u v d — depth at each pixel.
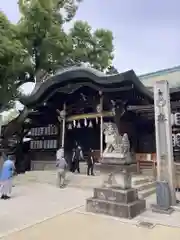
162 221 6.22
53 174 13.92
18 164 18.47
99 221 6.17
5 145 18.11
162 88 8.38
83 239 4.95
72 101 15.84
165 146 8.05
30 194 9.88
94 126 17.23
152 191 10.57
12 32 14.35
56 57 17.41
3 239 4.90
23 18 15.98
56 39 16.30
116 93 13.47
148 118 15.43
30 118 18.61
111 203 6.76
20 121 17.86
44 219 6.31
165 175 7.87
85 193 10.12
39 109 16.84
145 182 11.52
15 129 18.16
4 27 13.27
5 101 15.77
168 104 8.24
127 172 7.23
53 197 9.25
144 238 5.03
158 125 8.30
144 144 15.87
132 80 10.86
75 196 9.46
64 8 18.56
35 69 17.47
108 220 6.26
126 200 6.69
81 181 12.14
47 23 15.68
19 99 15.18
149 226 5.80
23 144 19.81
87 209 7.13
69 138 18.03
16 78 16.27
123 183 7.08
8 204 8.02
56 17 17.75
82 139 17.70
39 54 17.05
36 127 19.36
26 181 13.84
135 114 15.68
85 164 15.59
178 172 11.34
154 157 14.02
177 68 18.61
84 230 5.49
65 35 17.14
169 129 8.08
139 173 14.27
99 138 16.86
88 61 19.92
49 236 5.09
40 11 15.05
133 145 15.71
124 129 15.73
